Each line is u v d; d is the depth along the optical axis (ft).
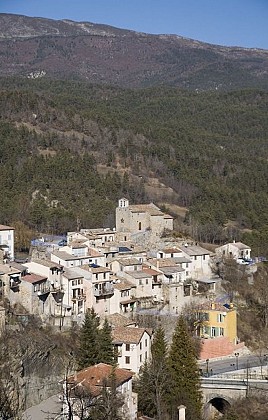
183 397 425.28
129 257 630.33
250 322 622.13
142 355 470.80
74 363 447.42
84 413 347.56
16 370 408.67
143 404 412.77
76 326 492.54
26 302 497.87
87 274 545.85
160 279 609.42
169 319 558.15
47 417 388.98
